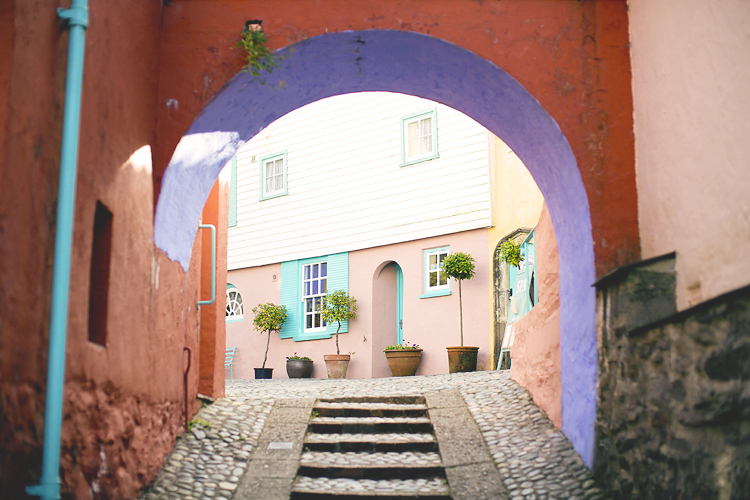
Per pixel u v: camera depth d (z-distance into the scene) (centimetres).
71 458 356
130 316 443
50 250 336
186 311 599
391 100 1474
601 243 505
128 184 439
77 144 345
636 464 434
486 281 1288
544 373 657
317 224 1544
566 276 577
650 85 491
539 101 525
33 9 353
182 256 572
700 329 356
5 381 311
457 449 593
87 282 375
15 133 335
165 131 505
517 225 1259
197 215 588
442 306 1338
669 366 391
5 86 340
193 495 489
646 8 500
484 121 621
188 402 623
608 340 481
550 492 496
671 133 455
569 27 536
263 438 618
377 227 1451
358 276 1462
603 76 528
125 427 437
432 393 756
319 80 585
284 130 1638
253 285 1633
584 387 532
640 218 504
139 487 468
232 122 563
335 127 1550
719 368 338
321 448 616
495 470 547
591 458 514
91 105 376
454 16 536
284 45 525
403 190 1427
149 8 488
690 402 365
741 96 368
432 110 1412
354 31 529
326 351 1478
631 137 518
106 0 399
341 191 1520
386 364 1430
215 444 588
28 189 334
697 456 356
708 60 406
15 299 322
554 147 541
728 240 380
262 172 1661
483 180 1323
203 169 568
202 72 518
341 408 703
